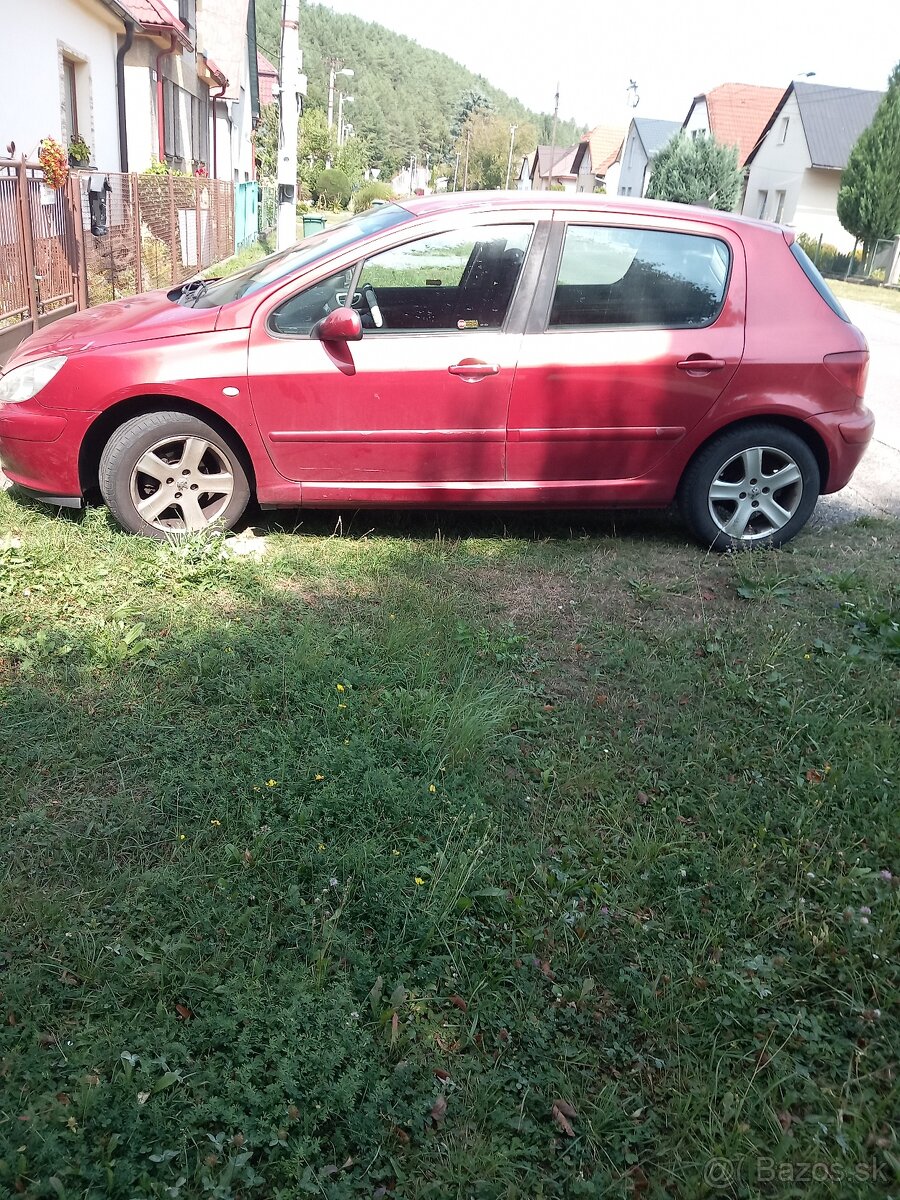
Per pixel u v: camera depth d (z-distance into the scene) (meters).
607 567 5.22
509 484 5.18
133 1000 2.39
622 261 5.07
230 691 3.60
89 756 3.21
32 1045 2.21
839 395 5.32
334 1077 2.26
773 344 5.20
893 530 6.20
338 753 3.26
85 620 4.08
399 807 3.05
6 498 5.30
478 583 4.89
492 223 4.94
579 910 2.83
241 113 34.03
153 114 18.08
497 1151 2.16
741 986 2.60
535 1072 2.36
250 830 2.95
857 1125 2.29
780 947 2.80
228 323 4.79
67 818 2.93
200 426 4.81
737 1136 2.24
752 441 5.31
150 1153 2.04
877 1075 2.44
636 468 5.27
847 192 34.91
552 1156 2.20
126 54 16.97
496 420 5.02
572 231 5.00
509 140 100.88
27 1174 1.95
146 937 2.55
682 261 5.14
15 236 8.57
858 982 2.67
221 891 2.71
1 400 4.83
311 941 2.58
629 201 5.21
